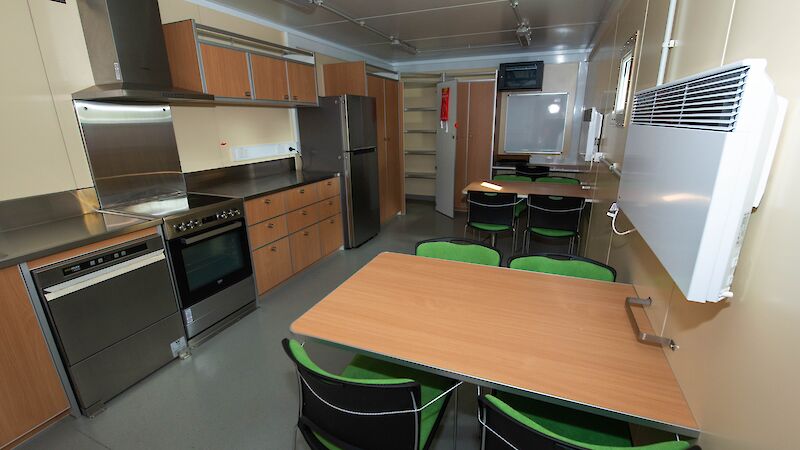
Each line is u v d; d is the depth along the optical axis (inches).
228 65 114.0
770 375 25.6
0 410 63.6
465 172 239.5
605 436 48.3
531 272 70.9
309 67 150.1
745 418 28.2
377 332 51.4
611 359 45.3
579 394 39.6
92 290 73.3
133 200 101.7
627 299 55.8
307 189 140.6
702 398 35.3
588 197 127.9
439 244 83.7
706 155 29.5
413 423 42.2
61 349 69.7
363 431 44.0
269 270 123.4
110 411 75.5
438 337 50.0
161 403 77.6
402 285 65.9
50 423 71.3
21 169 80.4
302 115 163.2
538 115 233.9
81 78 89.3
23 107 79.9
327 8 135.0
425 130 257.4
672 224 36.2
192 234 94.0
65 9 85.2
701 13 48.0
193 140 122.2
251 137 146.2
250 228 114.0
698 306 38.3
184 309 93.2
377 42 201.2
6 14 76.4
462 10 144.6
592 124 130.6
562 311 56.5
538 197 132.5
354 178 165.8
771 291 26.6
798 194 24.4
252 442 68.1
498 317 54.9
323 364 90.1
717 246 28.7
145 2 94.3
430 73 233.1
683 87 37.5
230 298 107.3
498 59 242.8
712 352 34.5
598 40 166.9
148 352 85.0
